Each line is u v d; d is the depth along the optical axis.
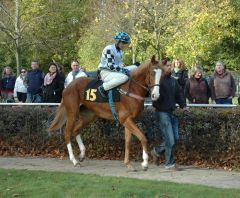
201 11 27.56
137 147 11.34
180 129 10.83
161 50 25.09
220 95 12.45
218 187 8.52
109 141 11.57
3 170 9.70
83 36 35.50
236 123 10.42
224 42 32.66
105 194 7.79
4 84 16.06
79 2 37.69
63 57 36.78
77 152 11.81
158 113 10.16
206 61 31.61
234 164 10.38
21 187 8.29
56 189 8.12
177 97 10.30
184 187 8.31
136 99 10.16
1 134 12.32
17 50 31.02
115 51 10.49
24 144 12.23
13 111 12.20
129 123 10.17
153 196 7.71
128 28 26.33
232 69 32.81
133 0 25.17
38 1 31.55
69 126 10.90
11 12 32.28
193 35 26.44
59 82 13.29
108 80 10.34
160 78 9.84
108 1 31.16
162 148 10.48
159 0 23.39
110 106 10.41
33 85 14.02
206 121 10.65
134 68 10.79
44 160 11.44
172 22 24.59
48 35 33.91
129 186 8.33
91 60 32.97
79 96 10.89
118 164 10.90
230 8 30.38
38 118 12.11
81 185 8.38
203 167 10.56
